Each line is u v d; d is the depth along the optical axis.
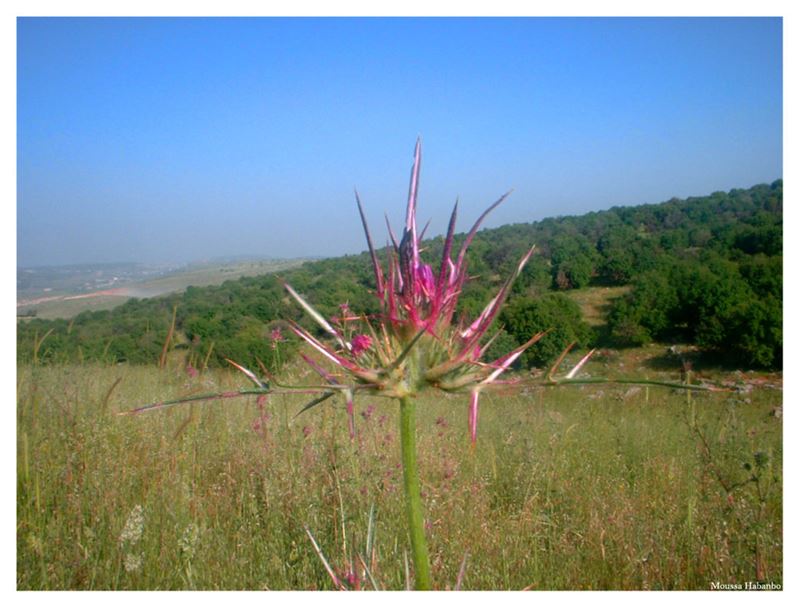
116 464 5.77
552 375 2.01
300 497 5.23
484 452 7.34
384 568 4.33
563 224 57.16
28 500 4.98
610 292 45.31
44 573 4.11
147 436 6.50
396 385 2.16
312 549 4.73
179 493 5.45
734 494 5.68
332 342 2.35
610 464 7.47
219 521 5.28
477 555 4.90
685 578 4.70
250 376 2.00
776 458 6.91
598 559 4.97
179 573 4.39
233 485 5.76
